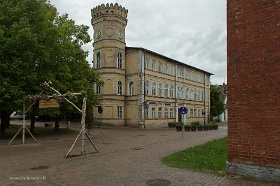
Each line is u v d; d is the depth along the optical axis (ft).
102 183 23.80
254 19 25.02
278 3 23.72
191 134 80.02
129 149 45.93
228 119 26.30
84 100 41.70
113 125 115.65
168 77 139.74
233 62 26.13
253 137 24.62
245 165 24.95
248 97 25.04
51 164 32.73
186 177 25.52
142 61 119.96
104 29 117.91
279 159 23.04
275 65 23.59
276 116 23.34
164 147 48.65
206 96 186.50
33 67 60.23
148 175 26.53
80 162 33.91
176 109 143.43
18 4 58.49
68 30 81.25
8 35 56.80
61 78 70.59
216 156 37.14
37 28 61.98
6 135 66.59
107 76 116.67
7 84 53.78
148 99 122.11
